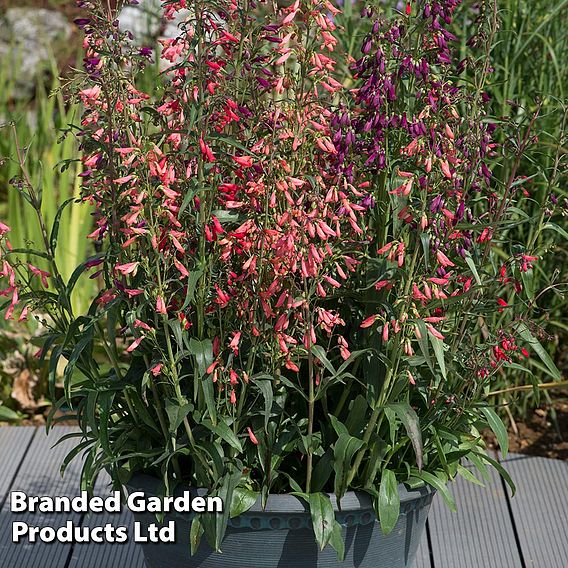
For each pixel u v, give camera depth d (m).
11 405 4.73
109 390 2.66
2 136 6.05
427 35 2.62
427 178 2.41
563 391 4.80
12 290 2.63
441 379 2.77
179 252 2.60
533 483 4.02
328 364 2.52
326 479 2.73
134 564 3.44
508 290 4.21
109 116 2.39
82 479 2.84
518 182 2.75
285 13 2.51
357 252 2.62
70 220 5.11
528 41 4.21
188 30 2.39
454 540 3.63
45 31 8.54
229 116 2.41
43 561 3.45
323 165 2.70
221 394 2.73
